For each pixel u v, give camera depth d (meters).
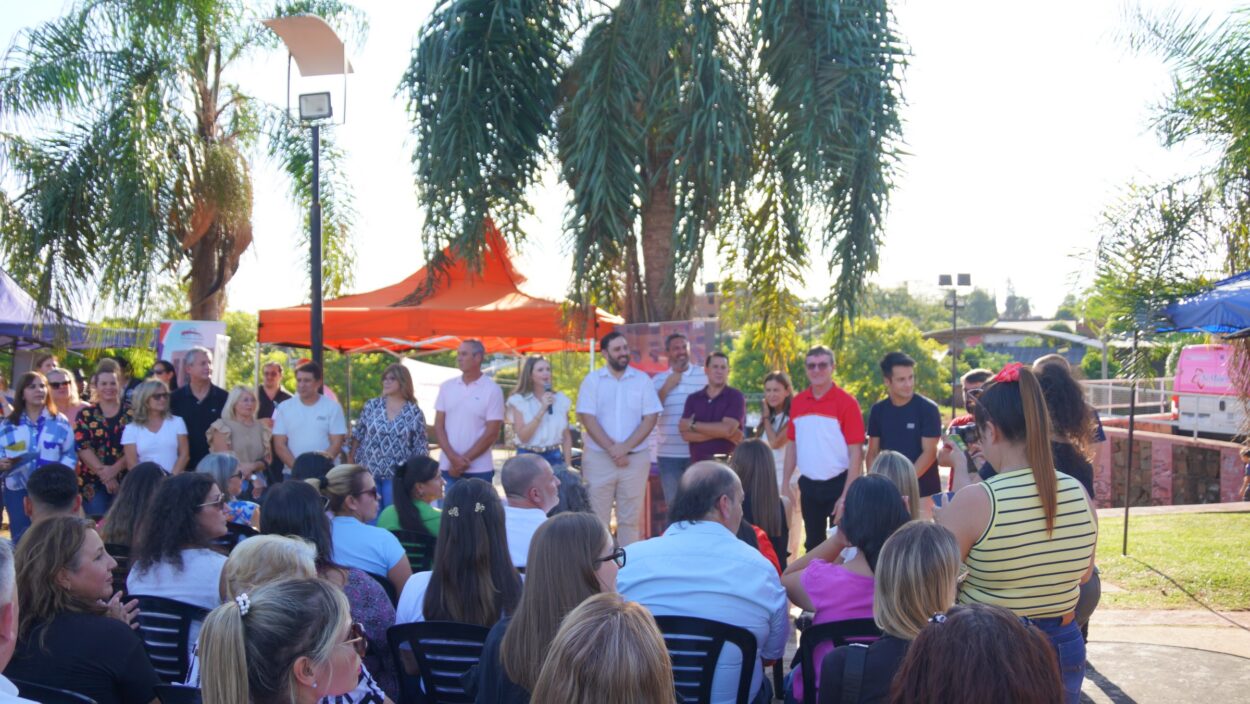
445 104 8.43
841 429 6.96
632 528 7.91
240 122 14.66
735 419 7.69
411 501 5.08
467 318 9.32
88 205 12.55
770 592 3.63
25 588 3.07
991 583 3.02
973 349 47.50
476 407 7.88
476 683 3.06
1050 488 2.97
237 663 2.08
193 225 13.65
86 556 3.14
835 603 3.52
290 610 2.13
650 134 8.76
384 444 7.77
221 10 14.27
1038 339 54.91
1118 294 7.82
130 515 4.64
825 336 9.01
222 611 2.14
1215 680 5.16
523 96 8.79
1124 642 5.89
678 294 8.62
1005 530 2.97
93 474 7.75
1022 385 3.03
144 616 3.85
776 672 4.67
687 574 3.58
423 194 8.84
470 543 3.61
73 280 12.57
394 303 10.27
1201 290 7.41
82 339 12.73
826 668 2.73
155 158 12.68
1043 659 1.79
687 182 8.46
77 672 3.02
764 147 9.16
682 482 3.83
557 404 8.25
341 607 2.21
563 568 2.77
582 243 8.43
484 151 8.64
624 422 7.81
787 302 9.92
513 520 4.46
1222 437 22.00
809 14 8.28
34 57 13.16
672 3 8.15
